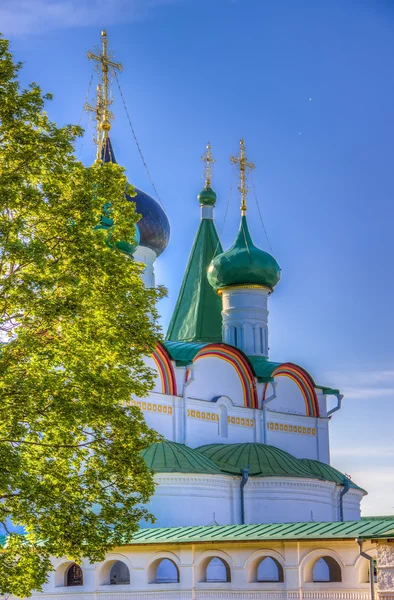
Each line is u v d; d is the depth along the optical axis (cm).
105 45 4741
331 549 2602
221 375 4738
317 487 4425
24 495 2258
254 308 5112
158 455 3953
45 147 2370
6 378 2219
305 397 5194
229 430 4662
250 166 5366
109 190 2480
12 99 2350
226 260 5116
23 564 2325
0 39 2381
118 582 3153
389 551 2441
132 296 2458
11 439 2194
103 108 4838
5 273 2397
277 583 2686
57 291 2353
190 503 3897
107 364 2444
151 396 4253
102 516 2400
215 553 2814
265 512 4206
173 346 4588
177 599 2858
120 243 4234
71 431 2441
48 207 2350
